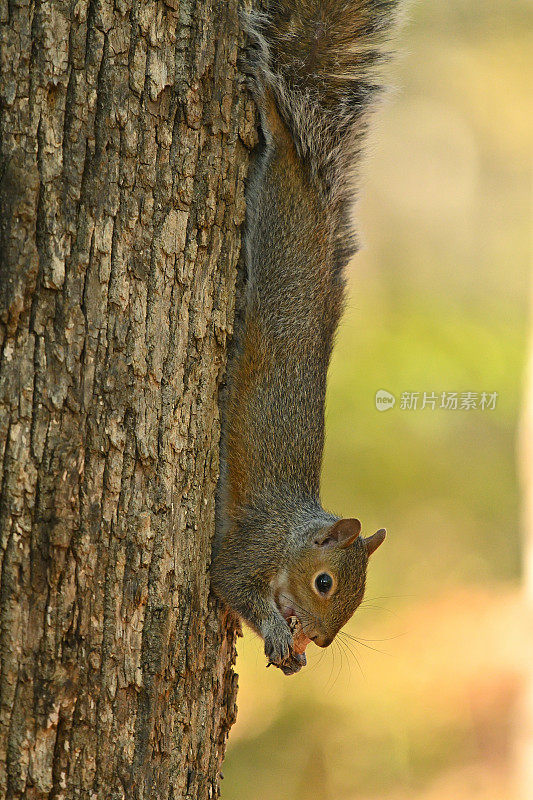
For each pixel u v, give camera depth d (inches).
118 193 225.0
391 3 330.3
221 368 262.1
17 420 210.4
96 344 221.8
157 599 237.1
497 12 996.6
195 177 245.4
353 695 690.8
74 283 217.5
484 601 764.6
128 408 229.5
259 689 681.0
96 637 222.7
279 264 300.4
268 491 303.0
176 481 243.9
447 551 782.5
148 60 229.9
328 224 320.8
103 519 224.4
